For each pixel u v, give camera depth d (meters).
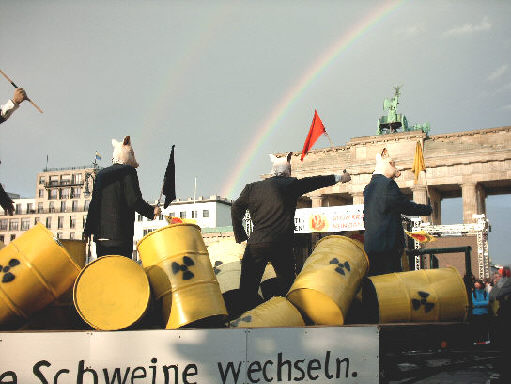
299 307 4.24
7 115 5.09
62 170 120.75
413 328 4.00
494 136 63.72
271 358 3.35
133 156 5.30
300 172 70.88
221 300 4.13
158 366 3.32
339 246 4.61
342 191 68.50
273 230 5.13
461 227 34.09
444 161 64.75
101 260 3.78
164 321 3.98
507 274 5.46
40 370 3.29
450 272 4.62
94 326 3.58
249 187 5.36
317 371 3.37
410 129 85.62
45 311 4.05
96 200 4.90
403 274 4.62
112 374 3.31
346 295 4.21
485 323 4.57
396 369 3.88
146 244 4.20
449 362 4.44
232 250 6.36
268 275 6.01
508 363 4.55
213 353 3.34
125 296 3.74
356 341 3.42
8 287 3.85
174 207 102.69
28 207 122.00
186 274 4.03
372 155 67.88
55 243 3.96
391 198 5.62
